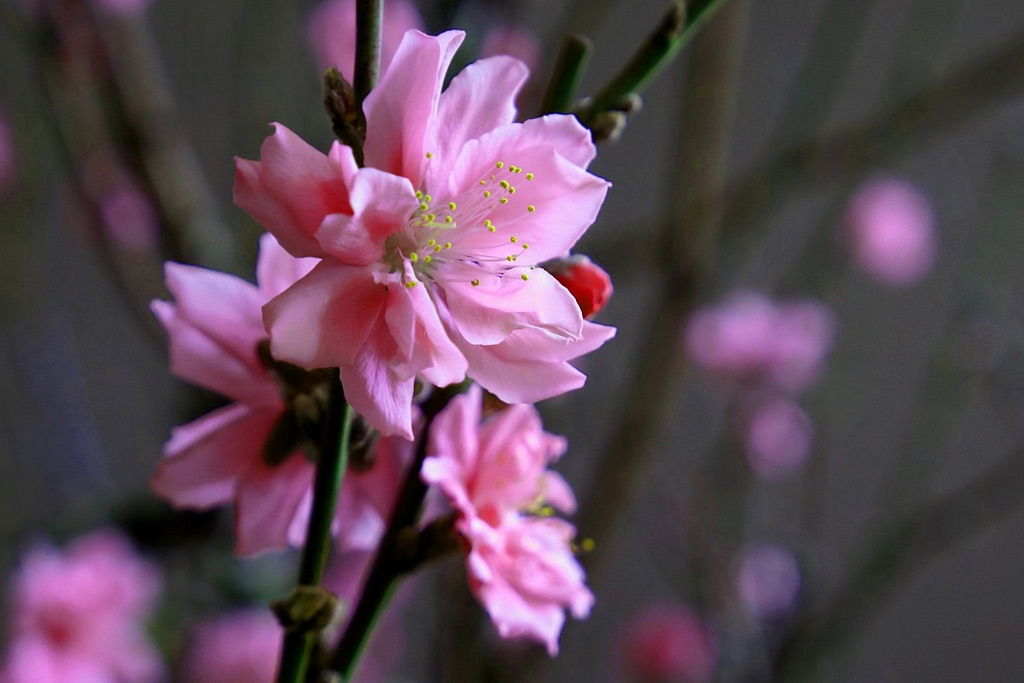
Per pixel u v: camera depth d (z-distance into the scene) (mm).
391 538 469
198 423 485
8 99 882
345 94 449
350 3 727
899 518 936
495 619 464
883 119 864
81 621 726
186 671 756
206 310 483
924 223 1040
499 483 472
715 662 919
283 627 456
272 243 479
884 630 1506
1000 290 1003
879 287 1381
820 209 1306
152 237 796
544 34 883
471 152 449
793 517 1090
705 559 947
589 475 956
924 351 1389
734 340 954
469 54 614
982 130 1343
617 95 470
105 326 1312
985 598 1509
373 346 445
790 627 890
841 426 1153
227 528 771
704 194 887
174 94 972
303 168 442
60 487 872
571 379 449
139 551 783
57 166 928
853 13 898
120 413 1341
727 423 979
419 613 1067
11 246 887
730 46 887
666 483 1037
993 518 899
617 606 1363
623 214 1330
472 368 450
